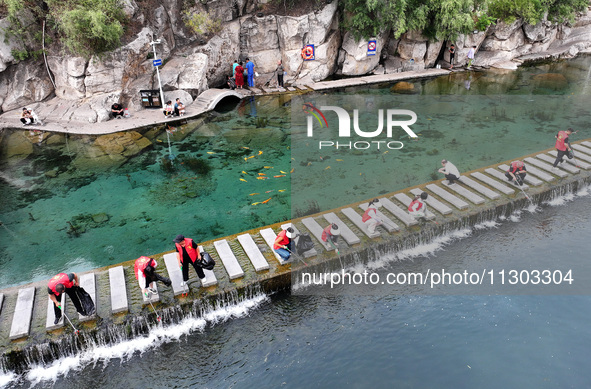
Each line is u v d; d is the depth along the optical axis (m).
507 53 26.02
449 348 7.75
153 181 14.18
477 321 8.32
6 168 14.97
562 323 8.20
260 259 9.70
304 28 22.00
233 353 7.93
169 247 10.89
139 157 15.72
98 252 10.78
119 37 18.20
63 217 12.36
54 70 18.86
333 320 8.57
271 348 7.98
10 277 9.91
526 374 7.18
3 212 12.64
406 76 23.66
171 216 12.27
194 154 15.93
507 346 7.74
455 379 7.14
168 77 19.92
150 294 8.71
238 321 8.71
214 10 21.11
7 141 16.72
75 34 17.11
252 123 18.55
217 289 8.97
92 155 15.77
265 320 8.70
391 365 7.45
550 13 26.14
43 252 10.84
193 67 20.38
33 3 18.02
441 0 21.94
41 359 7.92
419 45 24.36
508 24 24.78
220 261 9.82
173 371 7.63
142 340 8.35
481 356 7.55
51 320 8.20
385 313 8.65
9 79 18.56
